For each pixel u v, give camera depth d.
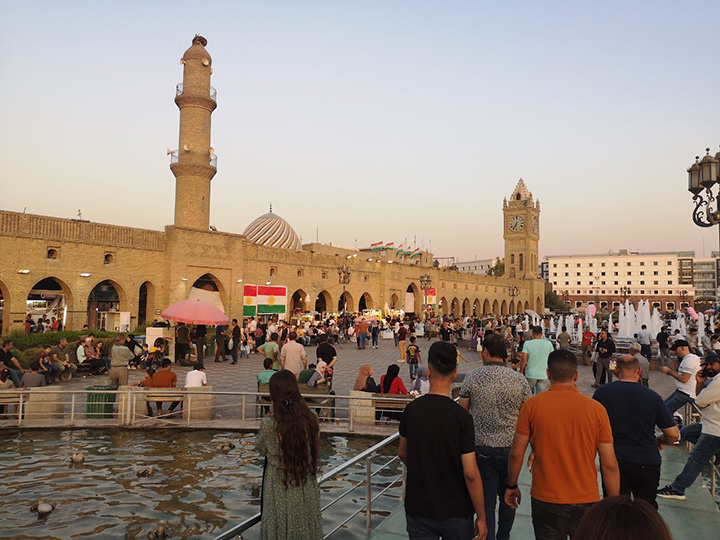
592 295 135.62
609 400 5.27
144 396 12.52
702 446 6.70
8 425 11.72
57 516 7.29
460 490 3.77
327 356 14.91
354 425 12.23
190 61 38.06
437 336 39.34
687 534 6.01
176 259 34.88
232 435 11.54
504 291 79.19
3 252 27.75
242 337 27.17
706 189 13.85
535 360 10.13
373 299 52.53
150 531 6.78
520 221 88.75
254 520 3.82
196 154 37.88
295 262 43.66
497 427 4.96
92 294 32.75
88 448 10.50
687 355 9.55
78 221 30.73
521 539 5.88
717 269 139.62
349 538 6.70
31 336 22.02
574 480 3.91
